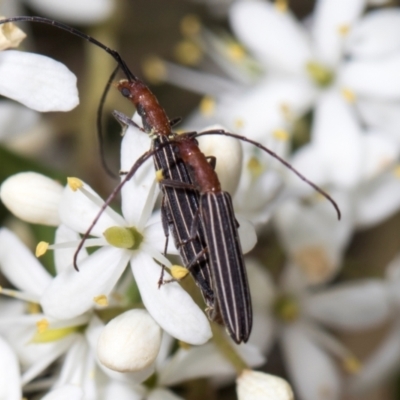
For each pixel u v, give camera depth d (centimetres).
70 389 9
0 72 9
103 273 9
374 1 11
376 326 12
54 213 10
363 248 12
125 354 9
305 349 11
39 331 9
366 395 12
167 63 12
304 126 12
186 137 9
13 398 9
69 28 10
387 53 11
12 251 10
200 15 13
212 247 9
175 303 9
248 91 12
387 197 11
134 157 9
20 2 12
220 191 9
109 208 9
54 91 9
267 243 12
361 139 11
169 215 9
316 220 11
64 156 12
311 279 11
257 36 11
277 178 10
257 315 11
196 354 10
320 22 11
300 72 11
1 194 10
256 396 9
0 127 11
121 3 12
